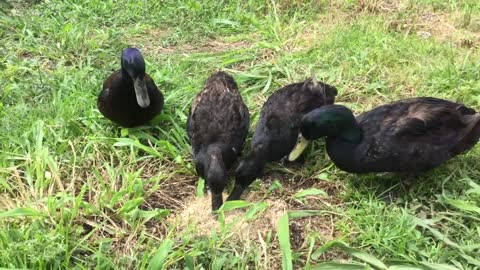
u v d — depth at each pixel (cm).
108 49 185
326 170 137
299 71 174
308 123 128
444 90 162
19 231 114
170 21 201
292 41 188
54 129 147
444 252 113
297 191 133
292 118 139
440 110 129
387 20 200
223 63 177
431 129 127
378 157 126
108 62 179
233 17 202
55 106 155
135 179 132
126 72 139
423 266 110
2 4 204
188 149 143
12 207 125
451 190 128
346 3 210
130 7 206
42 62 177
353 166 129
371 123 129
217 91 145
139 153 144
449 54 178
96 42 186
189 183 136
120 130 150
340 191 131
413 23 198
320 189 133
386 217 122
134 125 149
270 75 170
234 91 149
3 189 130
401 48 180
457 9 204
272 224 123
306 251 118
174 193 133
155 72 172
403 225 118
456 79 164
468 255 113
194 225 123
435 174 131
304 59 178
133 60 138
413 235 117
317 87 146
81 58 179
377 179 132
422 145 126
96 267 110
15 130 145
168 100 159
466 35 191
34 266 108
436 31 195
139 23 198
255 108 159
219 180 124
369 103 160
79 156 140
